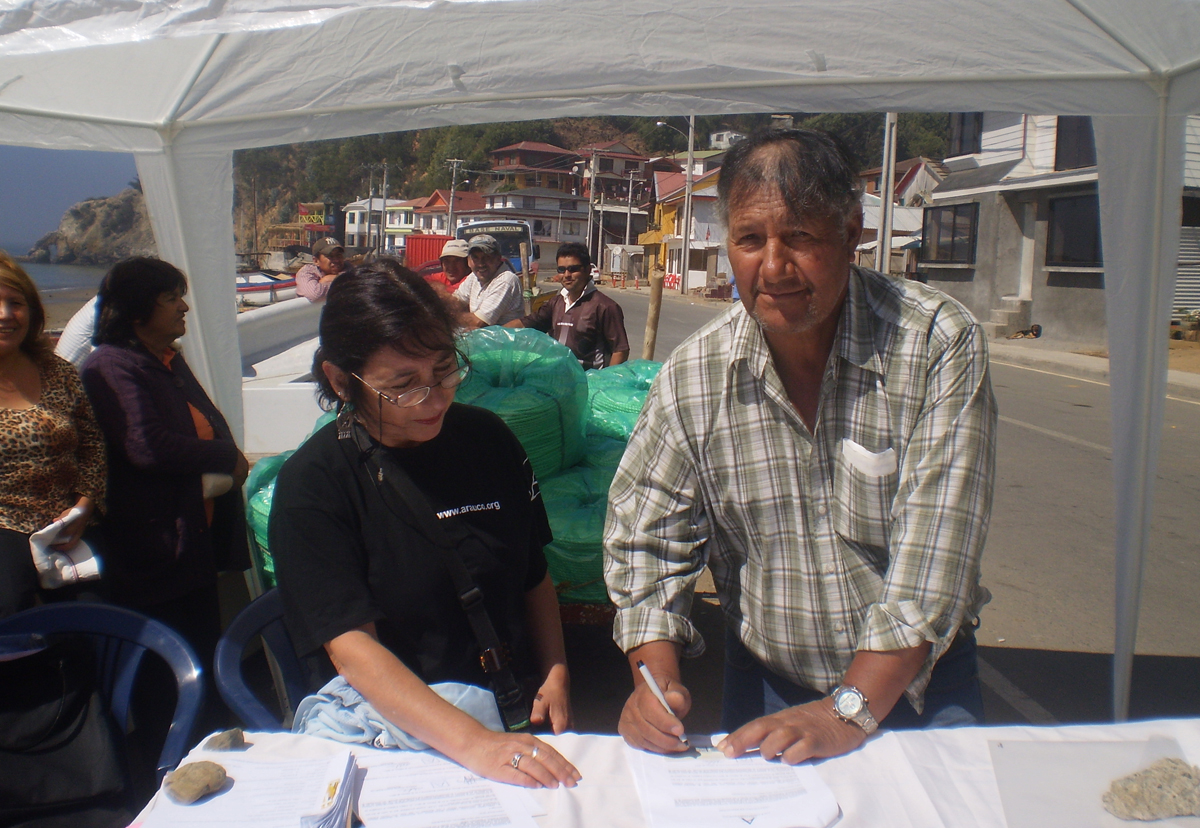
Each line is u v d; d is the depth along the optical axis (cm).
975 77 256
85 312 385
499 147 8425
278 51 251
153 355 286
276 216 8262
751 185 147
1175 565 475
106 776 199
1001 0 213
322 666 188
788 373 167
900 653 152
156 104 291
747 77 266
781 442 166
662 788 142
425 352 157
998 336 1694
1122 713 274
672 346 1515
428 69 264
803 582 171
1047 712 323
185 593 283
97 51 241
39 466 254
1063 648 378
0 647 197
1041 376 1240
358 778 147
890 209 1579
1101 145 255
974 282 1847
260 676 347
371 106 292
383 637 174
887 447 160
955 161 2017
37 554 254
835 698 154
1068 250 1605
